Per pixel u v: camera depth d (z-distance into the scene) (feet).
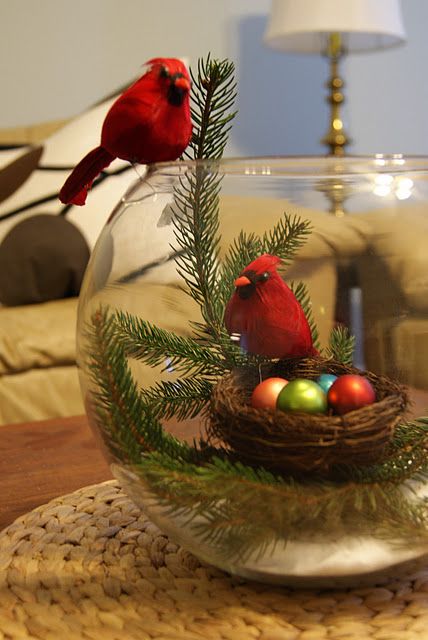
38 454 3.17
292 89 11.91
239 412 1.78
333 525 1.83
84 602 2.04
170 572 2.17
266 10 11.52
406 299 1.84
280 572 1.94
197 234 1.93
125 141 1.93
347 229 1.86
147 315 1.93
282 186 1.90
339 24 9.50
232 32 11.44
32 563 2.26
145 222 1.97
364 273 1.85
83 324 2.02
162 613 1.99
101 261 2.00
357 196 1.87
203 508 1.85
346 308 1.86
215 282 1.92
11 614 2.02
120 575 2.17
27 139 8.83
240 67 11.57
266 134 11.90
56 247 7.20
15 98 10.69
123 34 10.96
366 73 12.41
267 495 1.77
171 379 1.91
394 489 1.81
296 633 1.88
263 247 1.90
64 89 10.85
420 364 1.84
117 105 1.91
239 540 1.88
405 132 12.79
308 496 1.77
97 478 2.92
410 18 12.53
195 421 1.87
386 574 1.98
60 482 2.89
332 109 10.43
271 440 1.75
